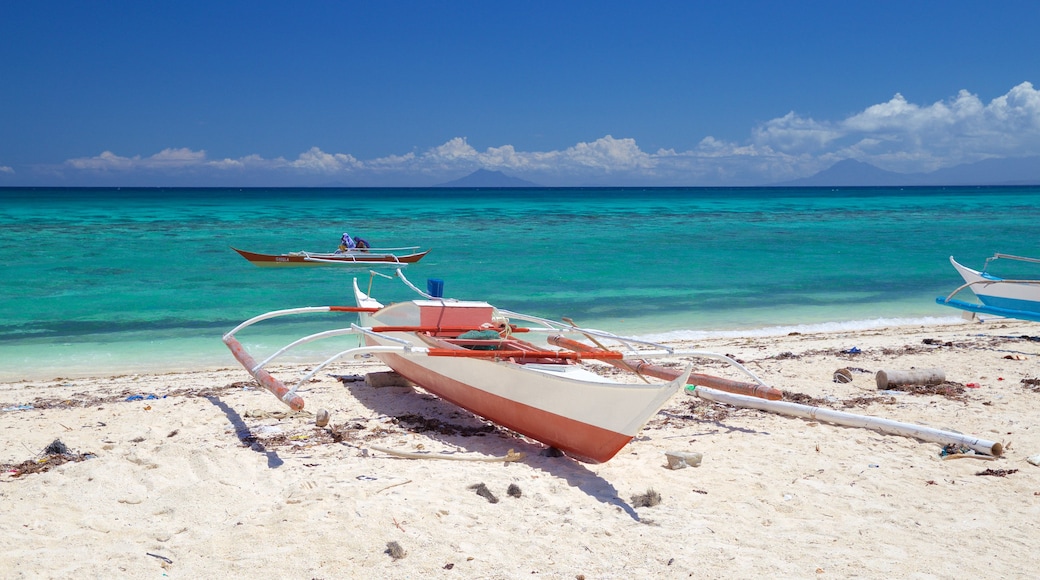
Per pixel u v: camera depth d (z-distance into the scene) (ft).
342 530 15.10
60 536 15.01
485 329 26.76
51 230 109.70
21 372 33.27
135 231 110.22
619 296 57.93
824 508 16.98
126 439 21.68
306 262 70.03
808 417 24.49
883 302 56.18
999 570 13.89
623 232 119.14
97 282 61.41
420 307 26.96
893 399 26.63
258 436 21.88
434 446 21.50
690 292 60.18
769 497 17.62
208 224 127.44
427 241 102.37
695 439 22.35
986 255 87.25
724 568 13.91
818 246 97.25
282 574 13.43
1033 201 270.26
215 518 15.94
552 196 367.45
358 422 23.86
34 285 59.31
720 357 23.52
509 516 16.16
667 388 17.12
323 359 36.17
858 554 14.53
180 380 30.53
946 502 17.34
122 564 13.74
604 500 17.29
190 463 19.45
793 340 40.37
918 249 93.76
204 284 61.77
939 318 50.01
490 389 22.31
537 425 20.88
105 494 17.35
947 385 28.63
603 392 18.67
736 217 163.22
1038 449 20.98
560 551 14.49
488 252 88.74
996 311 39.55
